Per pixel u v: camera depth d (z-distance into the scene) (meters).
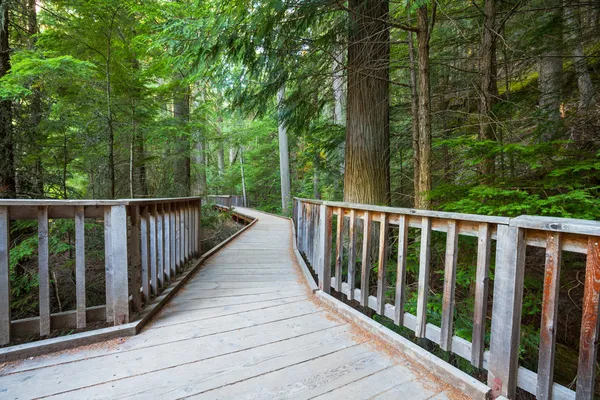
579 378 1.22
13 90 3.97
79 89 5.21
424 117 3.21
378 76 4.34
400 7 4.53
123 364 1.76
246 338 2.11
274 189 20.34
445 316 1.79
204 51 3.63
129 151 6.66
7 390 1.51
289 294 3.07
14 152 4.83
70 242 4.18
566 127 3.52
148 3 4.98
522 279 1.43
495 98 3.54
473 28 4.46
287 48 4.12
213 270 4.03
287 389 1.57
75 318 2.09
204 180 11.08
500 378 1.47
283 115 5.52
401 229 2.12
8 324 1.84
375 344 2.06
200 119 7.81
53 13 5.04
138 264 2.42
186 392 1.53
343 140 6.00
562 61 4.99
